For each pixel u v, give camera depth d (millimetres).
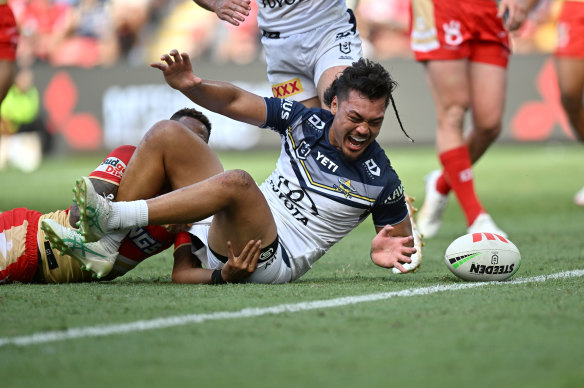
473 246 14266
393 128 60500
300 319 10828
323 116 14125
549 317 10852
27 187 40219
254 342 9641
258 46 64375
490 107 22531
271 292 12984
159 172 13789
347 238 24344
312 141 14055
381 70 13141
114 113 59656
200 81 14109
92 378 8344
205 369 8602
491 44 22297
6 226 14375
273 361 8859
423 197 35094
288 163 14297
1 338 9906
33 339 9852
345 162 13938
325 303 11977
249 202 13156
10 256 14164
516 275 15328
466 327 10305
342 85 13336
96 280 14789
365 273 16547
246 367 8656
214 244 13930
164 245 14648
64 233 13352
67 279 14461
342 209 14078
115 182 13906
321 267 17703
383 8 62781
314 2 19250
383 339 9734
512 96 60188
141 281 15000
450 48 21891
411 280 14859
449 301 12070
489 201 34062
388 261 13484
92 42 64500
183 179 13891
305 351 9234
